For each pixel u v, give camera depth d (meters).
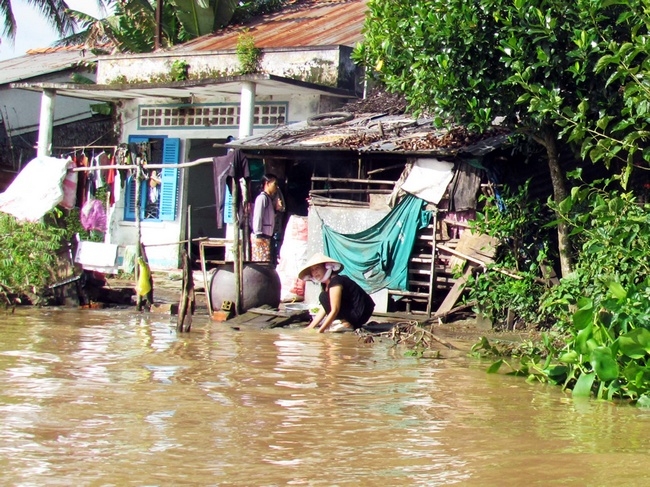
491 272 12.15
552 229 12.50
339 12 21.97
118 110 20.31
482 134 12.97
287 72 18.09
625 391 7.28
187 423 5.83
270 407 6.43
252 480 4.58
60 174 14.78
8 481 4.46
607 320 7.62
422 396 7.10
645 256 8.69
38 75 23.08
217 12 22.75
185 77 19.39
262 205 14.53
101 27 23.58
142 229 19.69
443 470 4.83
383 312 13.78
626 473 4.79
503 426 6.05
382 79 13.24
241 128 16.27
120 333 10.61
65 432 5.48
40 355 8.52
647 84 8.67
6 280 13.64
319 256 11.73
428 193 13.45
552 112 9.63
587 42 9.49
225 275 12.69
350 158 14.72
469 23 10.47
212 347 9.55
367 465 4.92
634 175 12.94
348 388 7.34
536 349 9.50
